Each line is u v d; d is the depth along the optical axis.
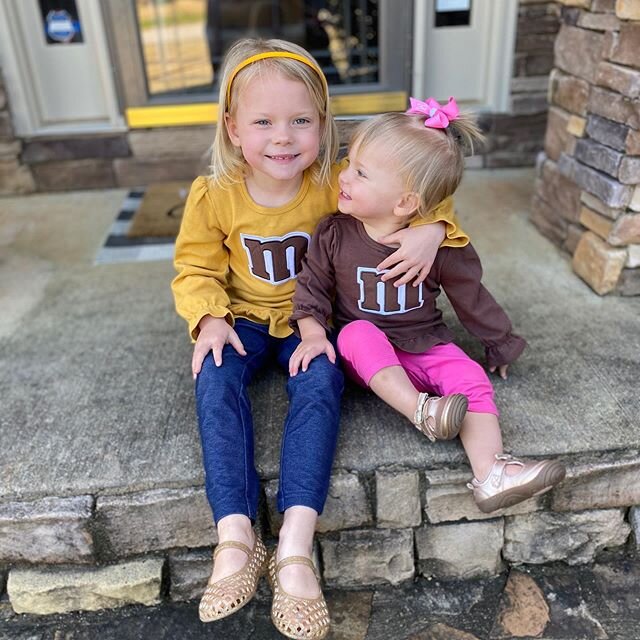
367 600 1.63
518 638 1.51
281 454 1.50
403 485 1.57
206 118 3.32
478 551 1.65
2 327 2.24
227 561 1.35
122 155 3.37
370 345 1.61
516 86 3.31
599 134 2.17
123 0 3.09
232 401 1.55
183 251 1.75
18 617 1.62
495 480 1.47
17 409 1.82
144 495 1.56
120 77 3.24
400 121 1.53
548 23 3.18
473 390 1.60
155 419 1.76
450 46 3.27
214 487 1.44
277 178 1.59
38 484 1.57
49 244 2.84
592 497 1.62
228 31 3.69
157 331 2.17
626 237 2.13
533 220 2.79
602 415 1.68
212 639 1.54
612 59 2.08
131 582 1.59
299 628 1.29
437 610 1.59
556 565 1.68
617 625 1.53
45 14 3.13
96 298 2.40
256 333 1.76
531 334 2.03
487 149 3.44
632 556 1.69
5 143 3.25
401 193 1.53
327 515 1.59
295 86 1.52
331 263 1.67
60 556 1.60
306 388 1.55
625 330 2.03
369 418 1.69
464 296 1.71
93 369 1.99
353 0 3.36
